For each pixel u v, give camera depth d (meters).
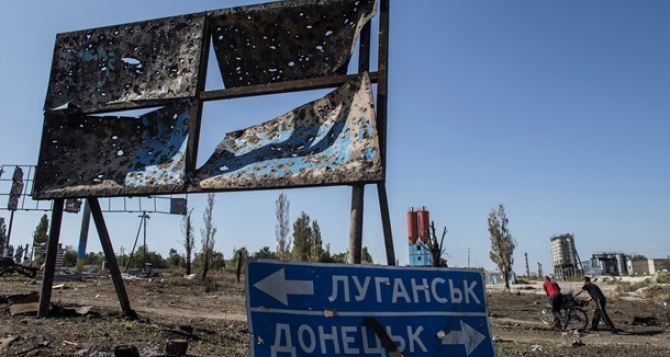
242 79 9.06
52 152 10.07
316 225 48.66
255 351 3.16
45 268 9.95
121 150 9.63
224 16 9.23
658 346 12.17
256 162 7.95
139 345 7.21
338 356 3.36
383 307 3.59
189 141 8.87
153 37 9.80
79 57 10.34
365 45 7.84
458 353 3.69
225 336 9.12
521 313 21.14
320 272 3.51
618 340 13.55
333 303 3.47
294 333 3.30
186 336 8.41
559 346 11.26
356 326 3.47
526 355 9.69
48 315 9.84
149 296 20.50
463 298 3.86
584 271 77.56
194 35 9.43
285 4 8.63
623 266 90.31
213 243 40.53
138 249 59.50
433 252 14.91
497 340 12.07
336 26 8.39
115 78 9.97
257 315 3.24
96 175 9.52
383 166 6.87
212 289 27.28
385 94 7.42
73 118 10.12
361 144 7.09
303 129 7.94
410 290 3.72
